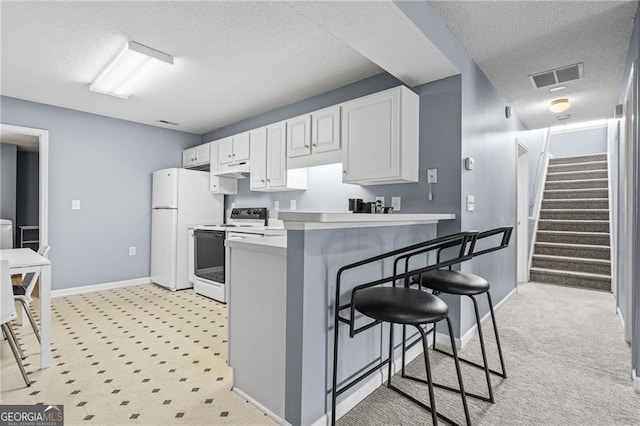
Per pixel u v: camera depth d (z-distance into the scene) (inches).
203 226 159.6
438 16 81.1
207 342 96.8
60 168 151.3
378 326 73.4
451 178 95.3
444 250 96.7
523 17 82.0
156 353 89.1
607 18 81.8
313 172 140.6
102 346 93.5
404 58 85.3
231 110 153.8
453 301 95.0
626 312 97.9
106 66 109.7
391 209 108.2
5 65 109.0
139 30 88.8
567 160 240.8
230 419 61.5
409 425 59.7
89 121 159.6
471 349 92.6
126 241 171.9
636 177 72.8
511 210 149.0
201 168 192.2
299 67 110.1
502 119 134.1
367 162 100.0
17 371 78.5
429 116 100.2
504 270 139.3
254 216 165.2
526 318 119.4
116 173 168.4
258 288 65.3
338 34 74.2
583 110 149.4
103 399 67.4
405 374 77.9
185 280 165.3
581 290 160.2
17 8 78.8
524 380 75.4
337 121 111.6
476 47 95.8
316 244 57.0
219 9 80.0
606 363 84.0
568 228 192.2
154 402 66.6
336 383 59.7
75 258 156.1
